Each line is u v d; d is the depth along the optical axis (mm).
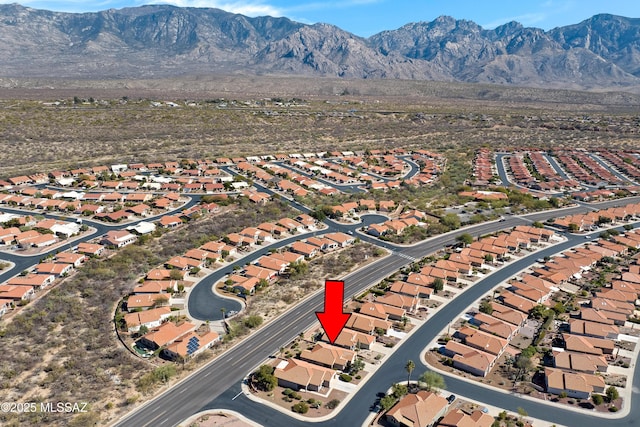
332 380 84250
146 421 73375
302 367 84125
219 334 97938
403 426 73000
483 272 128750
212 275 124875
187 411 75812
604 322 102125
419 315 106875
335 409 77438
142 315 100438
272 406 77750
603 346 93688
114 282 118875
